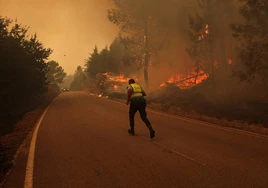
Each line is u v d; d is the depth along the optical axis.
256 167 4.66
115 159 5.48
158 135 7.79
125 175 4.51
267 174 4.31
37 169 5.07
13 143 7.80
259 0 12.07
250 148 6.02
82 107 18.59
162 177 4.34
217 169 4.62
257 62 12.34
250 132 7.97
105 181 4.28
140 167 4.89
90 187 4.07
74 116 13.49
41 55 26.95
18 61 17.86
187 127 9.04
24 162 5.60
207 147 6.19
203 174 4.39
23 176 4.71
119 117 12.24
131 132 7.98
